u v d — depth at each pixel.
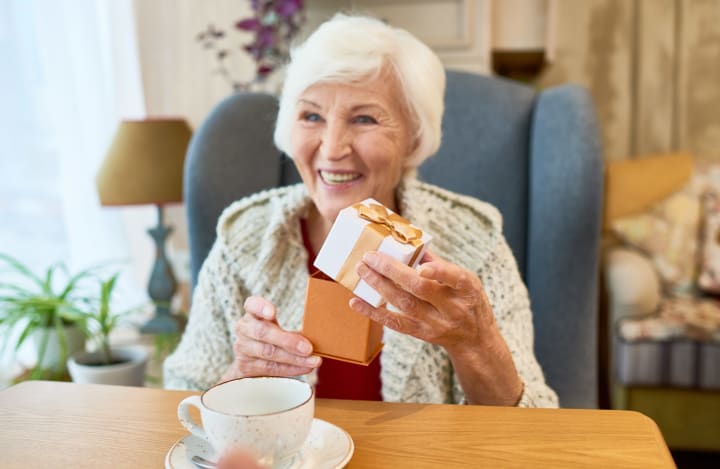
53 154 2.47
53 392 0.77
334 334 0.71
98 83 2.41
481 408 0.71
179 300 2.45
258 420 0.52
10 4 2.37
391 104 0.98
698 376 2.14
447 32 2.36
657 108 2.95
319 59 0.94
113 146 1.92
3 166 2.45
